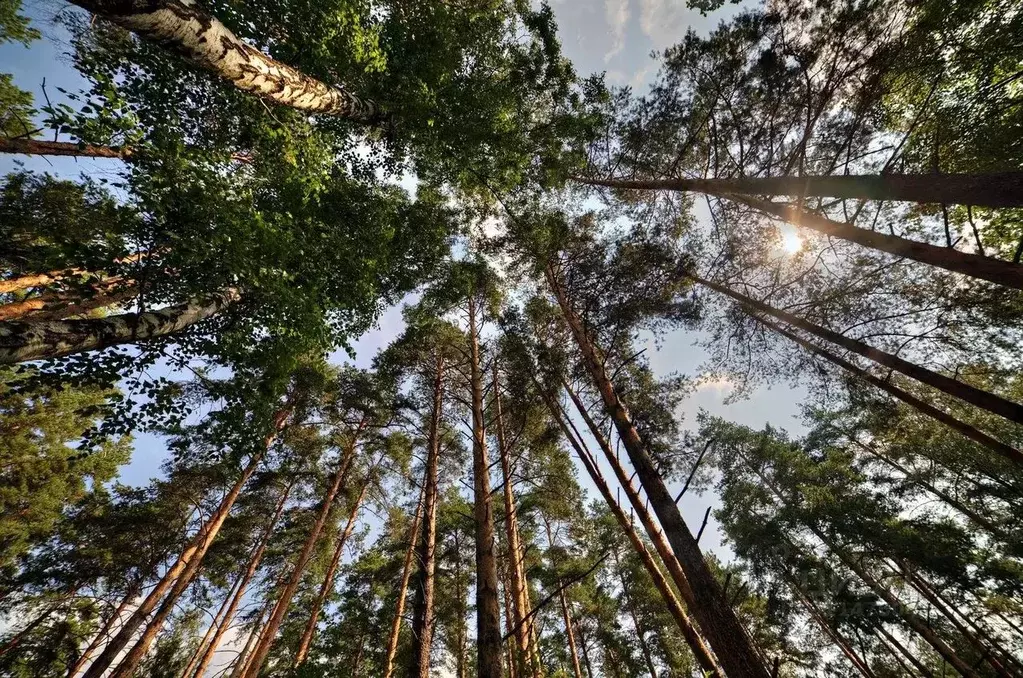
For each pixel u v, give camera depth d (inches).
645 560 286.7
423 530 325.7
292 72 211.8
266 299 212.7
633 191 427.8
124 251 157.8
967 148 247.8
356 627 617.0
